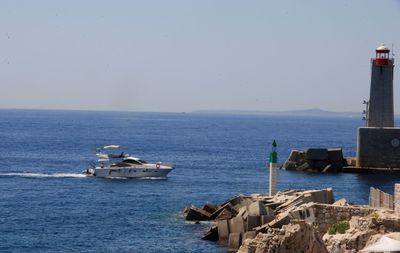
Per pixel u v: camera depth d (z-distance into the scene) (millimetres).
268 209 86625
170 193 141375
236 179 170500
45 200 127875
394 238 55969
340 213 76312
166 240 89812
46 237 92125
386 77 188125
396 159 185000
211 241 88750
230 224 87500
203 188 150875
